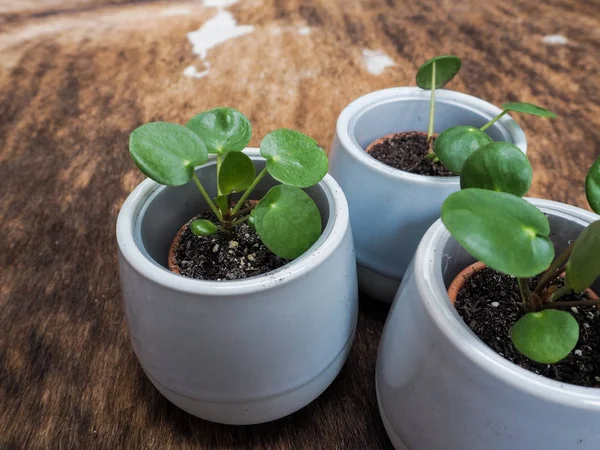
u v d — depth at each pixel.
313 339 0.19
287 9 0.46
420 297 0.16
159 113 0.35
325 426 0.22
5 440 0.21
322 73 0.38
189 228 0.22
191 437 0.21
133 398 0.22
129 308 0.19
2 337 0.24
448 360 0.15
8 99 0.37
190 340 0.17
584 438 0.14
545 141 0.33
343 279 0.19
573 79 0.37
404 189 0.22
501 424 0.15
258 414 0.20
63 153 0.33
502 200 0.15
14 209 0.30
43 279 0.27
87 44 0.42
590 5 0.46
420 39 0.42
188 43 0.42
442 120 0.28
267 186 0.23
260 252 0.21
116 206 0.30
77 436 0.21
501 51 0.40
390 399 0.19
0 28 0.43
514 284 0.20
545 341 0.15
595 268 0.15
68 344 0.24
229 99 0.36
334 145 0.25
